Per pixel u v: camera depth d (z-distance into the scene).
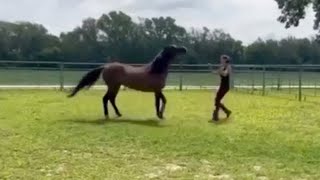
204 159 9.02
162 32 62.16
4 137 11.03
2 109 16.64
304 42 61.66
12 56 59.44
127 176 7.71
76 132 11.78
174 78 32.25
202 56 59.41
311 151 9.80
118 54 61.38
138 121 13.98
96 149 9.84
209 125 13.37
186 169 8.23
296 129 12.89
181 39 61.59
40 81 30.66
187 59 57.53
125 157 9.13
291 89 28.98
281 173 7.99
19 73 30.89
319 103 20.56
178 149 9.91
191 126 13.06
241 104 19.81
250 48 61.44
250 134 11.89
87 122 13.59
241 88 28.95
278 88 28.97
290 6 41.84
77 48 61.22
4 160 8.67
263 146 10.29
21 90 25.69
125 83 14.52
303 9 41.59
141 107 17.97
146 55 61.25
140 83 14.36
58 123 13.30
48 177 7.55
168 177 7.70
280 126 13.40
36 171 7.93
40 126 12.70
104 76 14.73
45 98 21.20
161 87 14.47
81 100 20.45
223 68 14.30
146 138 11.09
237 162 8.80
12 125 12.87
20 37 60.66
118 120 14.14
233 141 10.83
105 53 61.44
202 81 31.28
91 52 61.44
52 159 8.84
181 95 24.11
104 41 62.16
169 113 16.12
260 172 8.04
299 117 15.54
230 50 60.81
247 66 27.97
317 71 29.83
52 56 59.47
